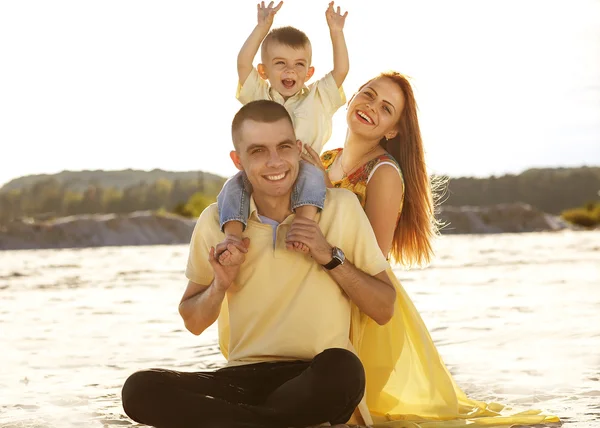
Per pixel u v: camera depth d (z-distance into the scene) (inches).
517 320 320.8
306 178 134.3
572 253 1016.9
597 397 167.6
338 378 123.0
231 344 139.0
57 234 2269.9
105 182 5502.0
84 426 149.7
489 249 1207.6
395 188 158.7
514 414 149.6
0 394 185.2
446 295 454.9
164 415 121.3
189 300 138.0
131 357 247.0
